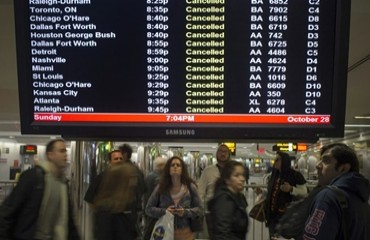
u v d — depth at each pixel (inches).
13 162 1019.3
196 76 116.5
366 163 717.3
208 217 154.9
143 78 116.5
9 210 132.7
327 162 108.3
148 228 186.2
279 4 116.0
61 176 148.4
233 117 116.2
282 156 219.5
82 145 206.1
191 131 115.6
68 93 116.2
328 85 116.0
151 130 115.8
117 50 116.3
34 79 116.2
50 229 140.6
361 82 399.9
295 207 139.6
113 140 117.3
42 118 116.4
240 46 116.4
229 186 150.4
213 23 116.4
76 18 116.0
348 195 99.3
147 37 116.4
